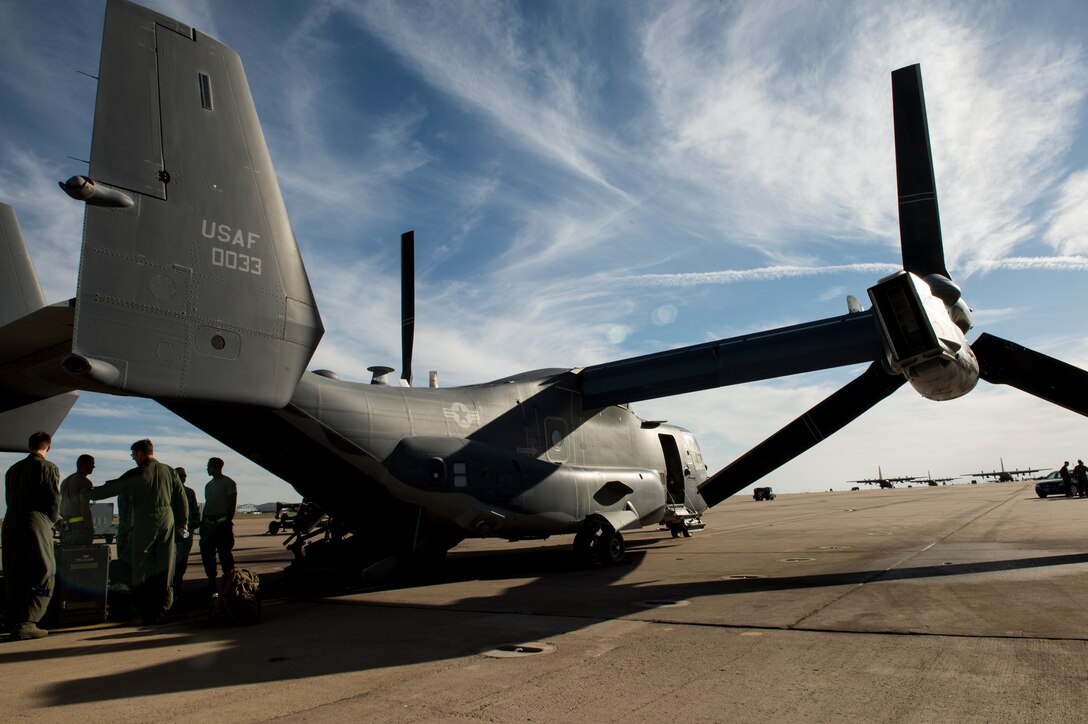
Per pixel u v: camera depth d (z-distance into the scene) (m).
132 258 4.54
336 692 3.64
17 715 3.34
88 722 3.21
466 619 5.79
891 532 13.52
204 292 4.89
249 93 5.46
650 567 9.48
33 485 5.58
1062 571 7.24
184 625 5.96
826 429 9.93
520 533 9.30
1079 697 3.23
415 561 8.59
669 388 10.10
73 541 6.16
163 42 4.94
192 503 7.59
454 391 9.45
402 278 11.58
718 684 3.60
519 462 9.30
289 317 5.38
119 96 4.64
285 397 5.28
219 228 5.05
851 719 3.01
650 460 12.28
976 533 12.22
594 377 10.88
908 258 8.32
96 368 4.23
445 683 3.76
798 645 4.41
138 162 4.67
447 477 8.47
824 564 8.71
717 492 10.69
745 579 7.69
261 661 4.43
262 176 5.43
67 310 4.67
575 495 9.84
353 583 8.63
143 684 3.90
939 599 5.87
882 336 7.23
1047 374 8.66
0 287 7.61
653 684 3.63
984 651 4.11
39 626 5.82
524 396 10.07
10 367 5.86
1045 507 19.62
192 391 4.73
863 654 4.12
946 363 6.60
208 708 3.40
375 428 8.05
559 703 3.35
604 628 5.16
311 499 8.41
